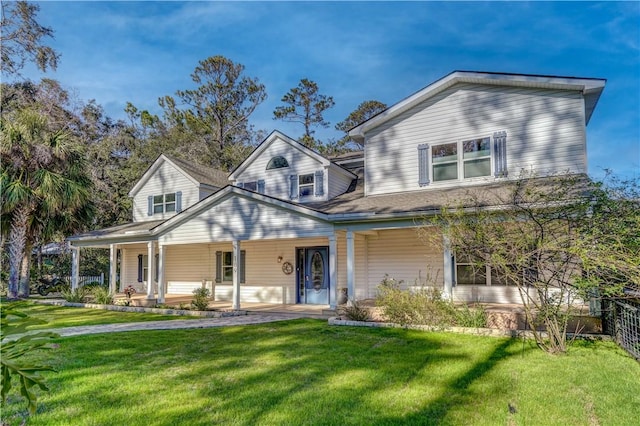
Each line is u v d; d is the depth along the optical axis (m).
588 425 3.89
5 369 2.42
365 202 12.46
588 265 5.94
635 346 6.32
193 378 5.46
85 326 10.25
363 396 4.68
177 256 18.11
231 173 16.50
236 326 9.89
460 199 9.27
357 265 13.38
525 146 11.24
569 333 8.02
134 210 19.38
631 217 6.23
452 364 5.99
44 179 15.90
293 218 12.08
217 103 35.06
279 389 4.96
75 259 17.59
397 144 13.00
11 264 16.70
